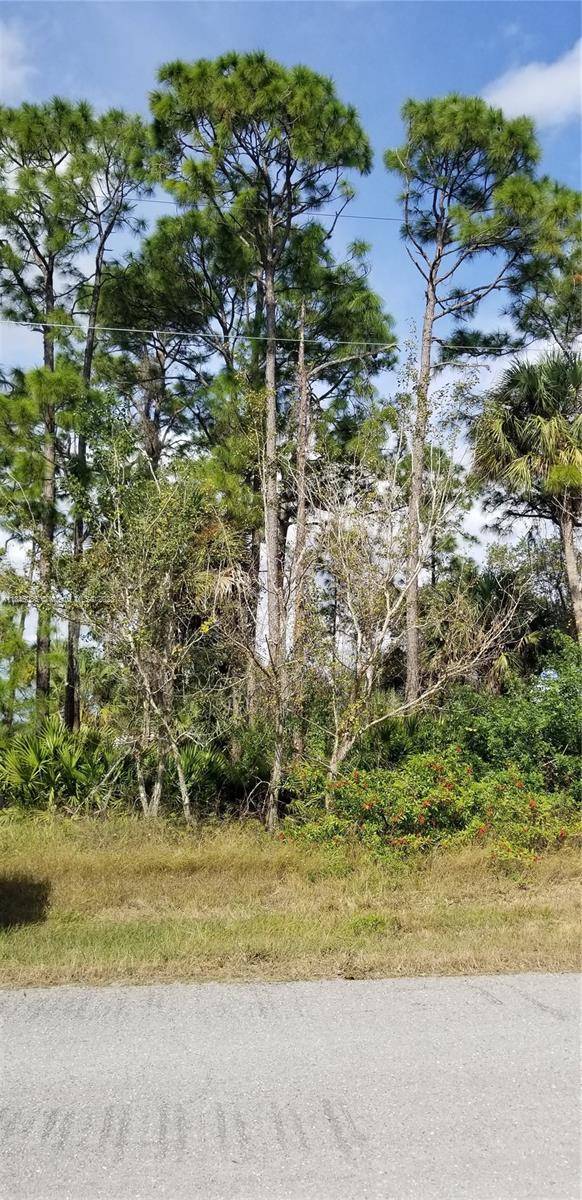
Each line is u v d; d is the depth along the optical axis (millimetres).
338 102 16391
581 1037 4746
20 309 17250
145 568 10672
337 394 18891
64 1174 3441
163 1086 4176
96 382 18078
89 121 16469
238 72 16141
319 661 10953
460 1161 3529
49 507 14375
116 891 7883
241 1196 3297
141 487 11734
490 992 5453
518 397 16672
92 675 13742
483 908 7473
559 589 18391
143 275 18109
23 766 11625
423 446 12672
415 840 8938
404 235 17578
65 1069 4355
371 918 6938
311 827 9422
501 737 11578
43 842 9438
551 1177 3418
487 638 12703
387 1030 4836
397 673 15023
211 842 9438
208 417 20031
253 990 5504
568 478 15422
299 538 11180
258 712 11992
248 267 17438
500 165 16938
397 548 11219
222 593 11430
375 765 11391
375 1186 3357
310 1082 4215
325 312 18547
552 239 16500
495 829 9242
